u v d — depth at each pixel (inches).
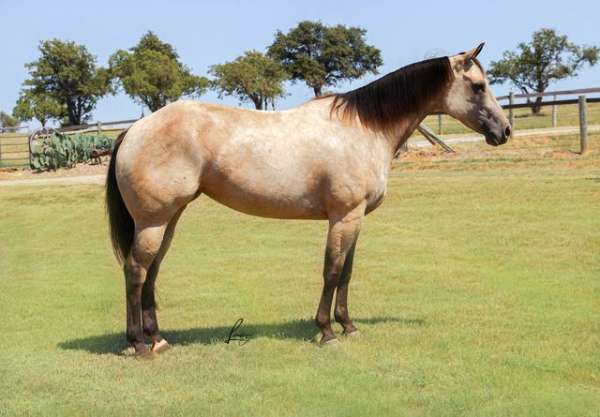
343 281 229.8
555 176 591.8
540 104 874.1
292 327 247.9
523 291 288.5
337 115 215.8
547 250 360.5
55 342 235.8
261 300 293.7
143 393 183.0
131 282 208.7
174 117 203.2
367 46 2600.9
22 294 316.5
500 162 717.3
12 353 221.3
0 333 248.4
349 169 210.2
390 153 224.4
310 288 314.0
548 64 2185.0
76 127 1142.3
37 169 952.9
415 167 735.1
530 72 2191.2
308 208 213.9
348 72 2549.2
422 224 448.8
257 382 189.2
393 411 168.7
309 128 211.6
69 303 298.4
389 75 222.4
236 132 206.2
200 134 203.3
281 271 351.9
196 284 327.9
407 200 534.0
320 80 2490.2
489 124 224.8
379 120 219.5
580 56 2166.6
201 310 279.7
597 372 192.5
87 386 188.5
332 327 245.3
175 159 201.3
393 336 229.6
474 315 254.8
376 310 268.7
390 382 187.0
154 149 200.4
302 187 210.1
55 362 210.4
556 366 197.2
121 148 204.4
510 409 168.1
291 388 183.9
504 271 325.4
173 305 289.1
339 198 210.5
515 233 400.8
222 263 375.9
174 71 1754.4
